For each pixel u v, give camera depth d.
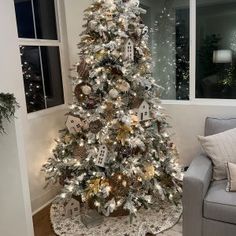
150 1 3.30
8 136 1.98
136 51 2.57
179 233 2.42
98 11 2.46
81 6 3.27
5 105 1.82
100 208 2.42
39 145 2.92
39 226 2.62
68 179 2.60
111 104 2.41
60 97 3.30
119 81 2.42
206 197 2.11
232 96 3.12
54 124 3.13
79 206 2.70
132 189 2.46
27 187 2.08
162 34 3.32
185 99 3.32
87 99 2.51
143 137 2.49
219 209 2.03
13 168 2.03
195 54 3.18
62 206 2.90
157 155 2.64
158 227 2.49
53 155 2.84
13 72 2.55
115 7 2.44
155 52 3.38
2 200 2.14
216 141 2.40
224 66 3.10
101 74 2.42
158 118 2.68
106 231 2.46
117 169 2.44
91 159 2.49
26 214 2.09
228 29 3.03
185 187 2.12
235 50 3.04
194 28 3.13
